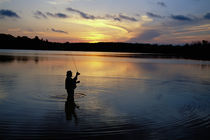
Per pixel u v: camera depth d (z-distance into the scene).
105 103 8.38
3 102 8.27
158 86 12.45
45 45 169.00
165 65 28.20
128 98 9.33
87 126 5.95
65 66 23.98
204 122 6.37
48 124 6.05
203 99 9.33
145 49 144.50
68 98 8.88
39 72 17.88
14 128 5.74
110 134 5.44
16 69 19.84
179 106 8.16
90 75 16.81
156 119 6.61
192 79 15.53
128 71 20.20
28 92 10.02
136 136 5.34
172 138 5.27
